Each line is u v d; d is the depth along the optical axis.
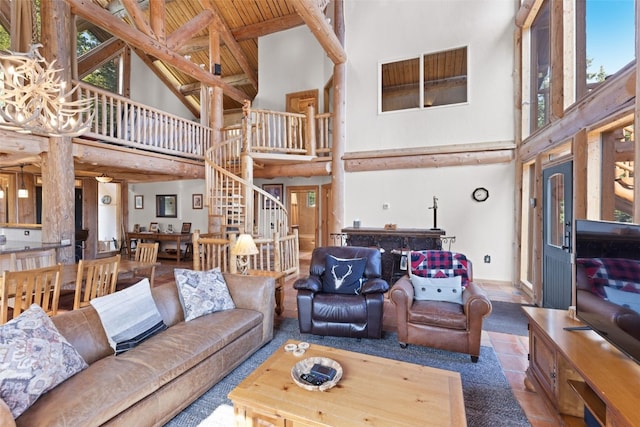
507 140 5.26
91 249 8.00
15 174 7.43
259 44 8.45
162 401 1.82
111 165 5.00
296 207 10.58
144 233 8.18
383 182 6.01
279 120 6.34
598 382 1.41
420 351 2.84
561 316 2.22
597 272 1.84
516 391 2.23
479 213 5.41
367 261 3.46
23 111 2.69
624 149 2.75
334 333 3.04
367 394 1.58
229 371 2.41
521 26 5.00
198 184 8.38
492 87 5.34
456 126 5.54
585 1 3.25
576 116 3.12
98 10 4.67
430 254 3.30
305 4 4.47
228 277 3.10
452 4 5.55
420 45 5.75
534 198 4.28
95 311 2.13
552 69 3.69
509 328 3.38
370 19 6.10
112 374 1.72
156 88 9.16
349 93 6.24
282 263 5.57
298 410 1.46
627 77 2.33
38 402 1.47
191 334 2.27
